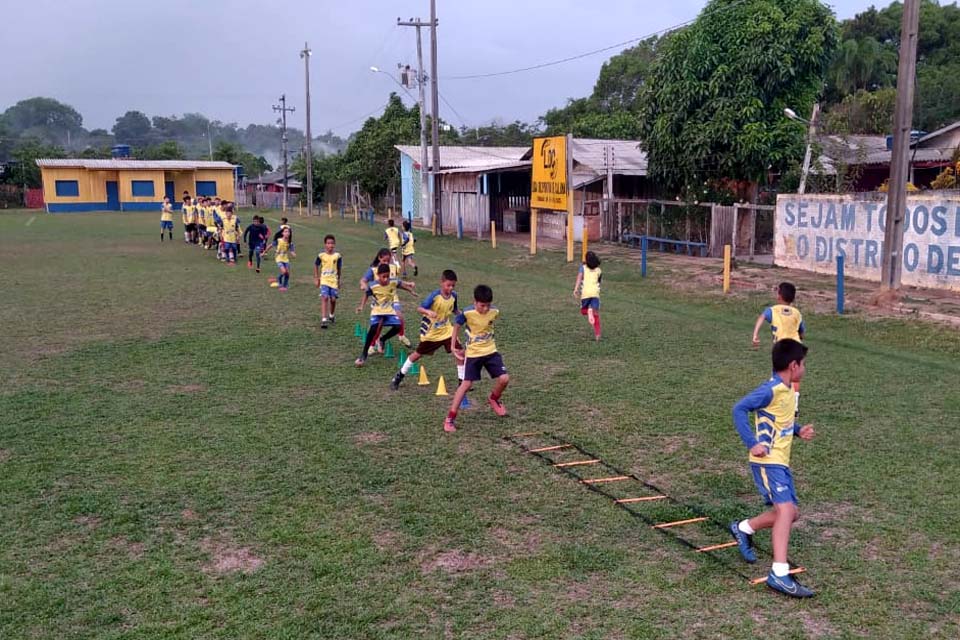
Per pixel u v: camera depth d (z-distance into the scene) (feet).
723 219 77.30
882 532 20.21
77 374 36.35
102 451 26.07
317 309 54.65
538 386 34.42
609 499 22.35
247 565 18.56
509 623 16.14
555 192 80.94
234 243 82.69
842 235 63.26
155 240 111.14
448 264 83.10
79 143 536.83
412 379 35.81
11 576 18.01
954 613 16.51
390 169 162.40
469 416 30.17
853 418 29.40
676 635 15.72
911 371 36.50
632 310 53.93
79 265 80.69
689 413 30.22
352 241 110.52
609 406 31.30
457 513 21.39
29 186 226.17
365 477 23.90
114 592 17.34
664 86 82.79
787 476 17.78
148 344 42.96
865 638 15.62
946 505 21.72
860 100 134.41
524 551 19.26
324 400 32.30
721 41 79.41
